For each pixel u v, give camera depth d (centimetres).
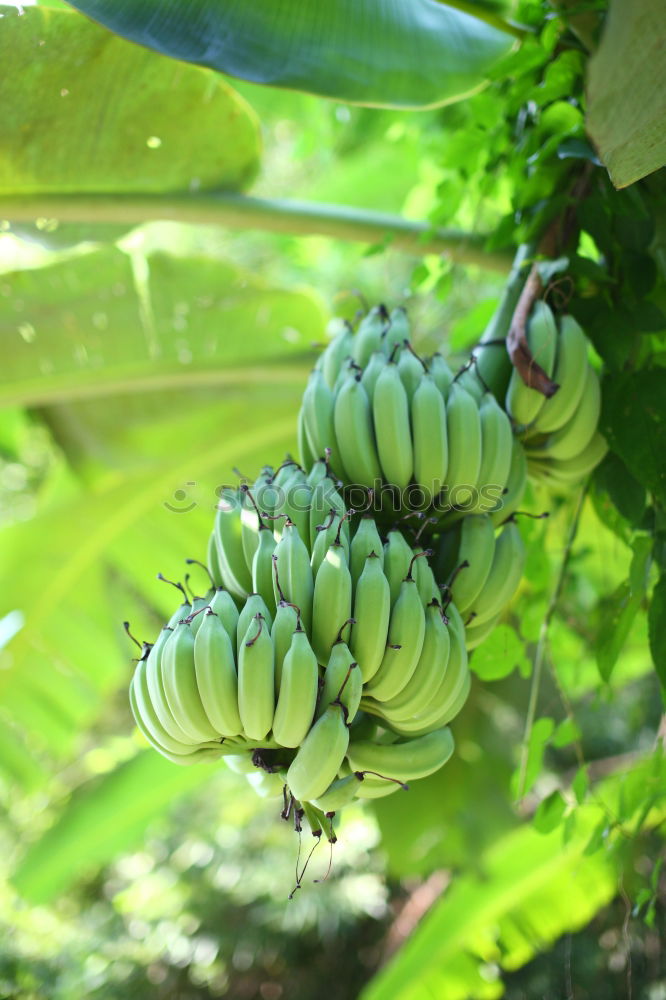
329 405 130
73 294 214
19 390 228
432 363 131
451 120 220
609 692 156
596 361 174
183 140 171
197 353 229
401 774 118
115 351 225
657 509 144
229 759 125
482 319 185
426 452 124
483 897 232
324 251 376
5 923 494
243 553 124
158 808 288
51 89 158
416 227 181
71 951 495
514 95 159
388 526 130
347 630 115
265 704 110
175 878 518
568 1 144
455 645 119
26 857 284
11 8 144
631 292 146
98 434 265
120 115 165
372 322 135
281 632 112
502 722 353
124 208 179
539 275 140
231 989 494
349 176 301
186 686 112
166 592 270
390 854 267
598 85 119
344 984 489
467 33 159
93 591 271
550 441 139
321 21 149
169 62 158
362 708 121
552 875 224
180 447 267
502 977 414
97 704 279
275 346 231
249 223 182
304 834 502
